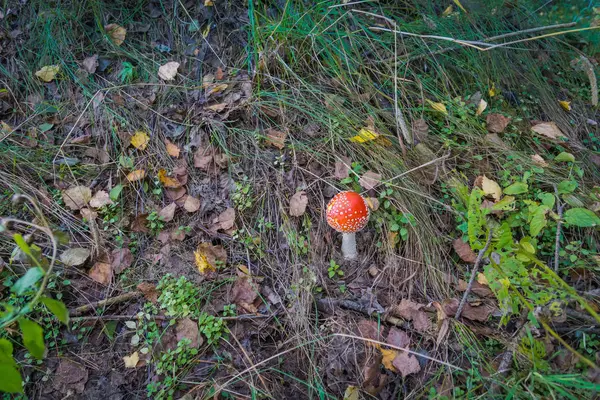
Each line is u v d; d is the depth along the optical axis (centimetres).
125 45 111
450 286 82
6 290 78
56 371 72
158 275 84
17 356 72
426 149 96
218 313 79
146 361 73
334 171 94
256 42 101
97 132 99
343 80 103
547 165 97
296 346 75
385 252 86
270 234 88
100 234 87
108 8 112
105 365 74
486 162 97
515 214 88
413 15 118
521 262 68
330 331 77
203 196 92
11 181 90
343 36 108
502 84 113
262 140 97
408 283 83
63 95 104
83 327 76
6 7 110
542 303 66
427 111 103
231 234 88
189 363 73
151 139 98
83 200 90
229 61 108
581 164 100
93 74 106
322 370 74
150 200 92
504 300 71
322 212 90
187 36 112
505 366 70
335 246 88
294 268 83
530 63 117
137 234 88
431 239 86
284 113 100
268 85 103
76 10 110
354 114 100
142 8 113
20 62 106
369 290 82
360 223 78
